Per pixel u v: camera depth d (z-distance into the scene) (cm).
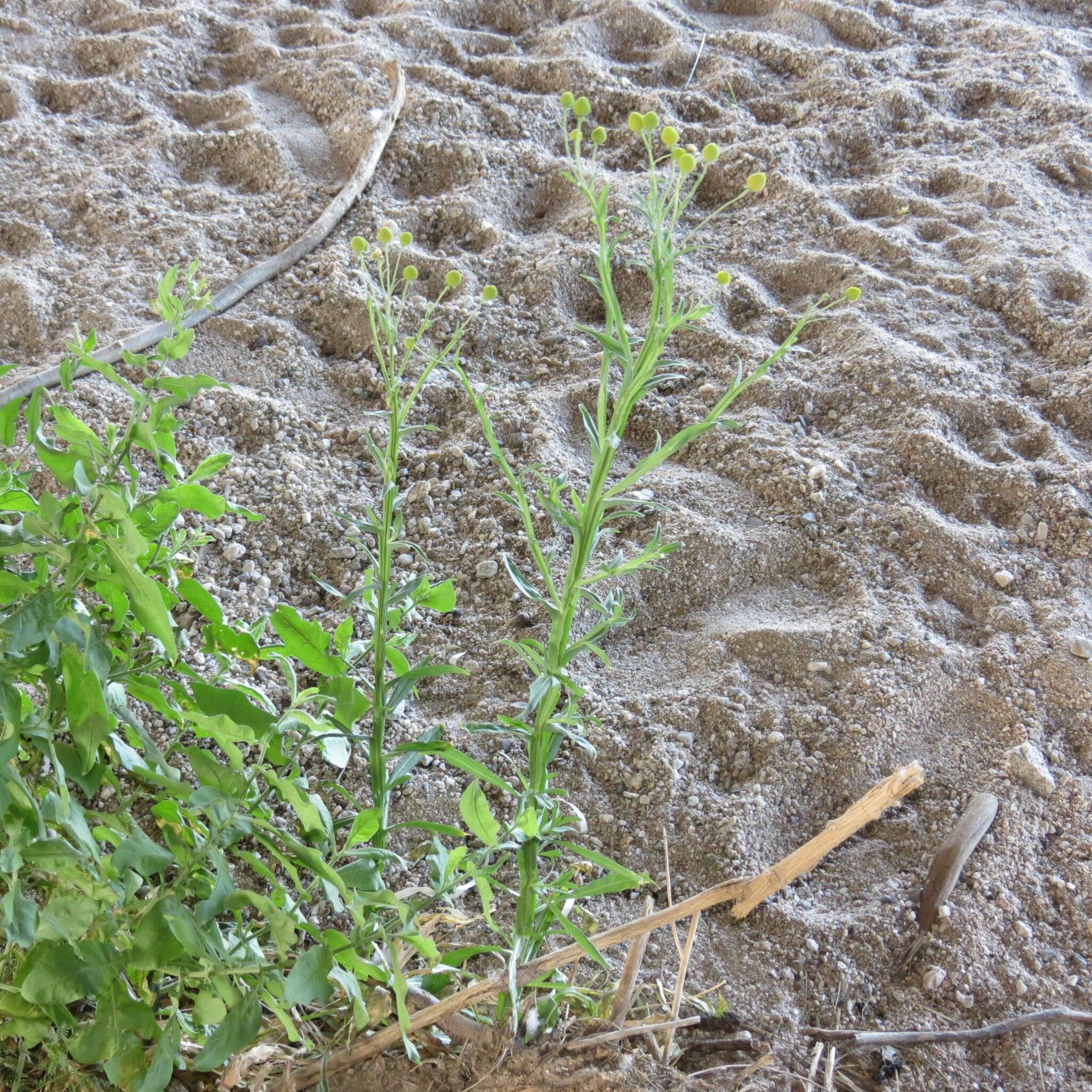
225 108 247
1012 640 153
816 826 138
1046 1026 122
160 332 185
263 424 175
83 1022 112
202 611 120
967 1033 121
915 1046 120
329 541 162
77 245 207
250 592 155
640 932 110
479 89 250
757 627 154
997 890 131
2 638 103
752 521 166
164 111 246
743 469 172
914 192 227
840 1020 123
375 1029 112
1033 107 250
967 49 275
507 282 204
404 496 168
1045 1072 120
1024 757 141
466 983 119
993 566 161
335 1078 110
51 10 276
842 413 181
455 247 212
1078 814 138
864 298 199
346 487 169
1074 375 184
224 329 188
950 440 175
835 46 275
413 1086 108
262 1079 110
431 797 135
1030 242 210
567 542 162
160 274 199
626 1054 109
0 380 179
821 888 133
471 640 152
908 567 162
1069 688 148
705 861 133
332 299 194
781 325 196
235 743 113
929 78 263
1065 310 195
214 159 233
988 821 135
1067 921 130
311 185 224
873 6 288
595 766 140
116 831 105
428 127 237
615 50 275
